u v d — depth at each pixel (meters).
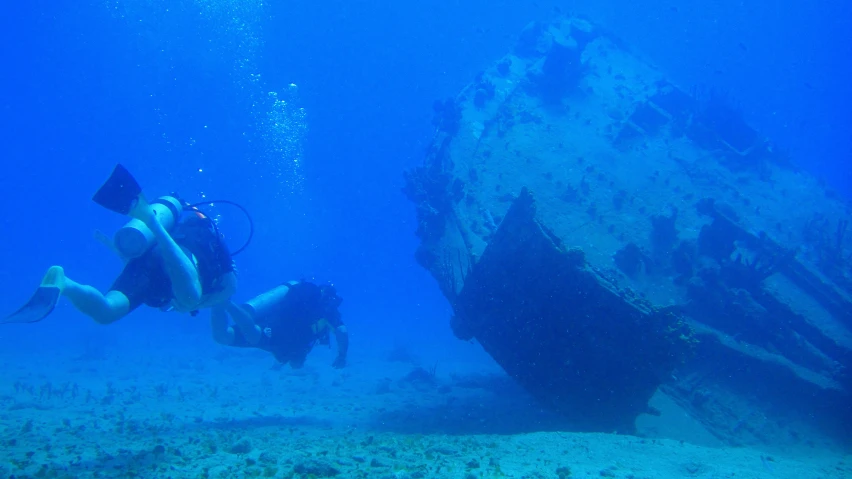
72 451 5.11
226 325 6.39
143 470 4.20
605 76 14.66
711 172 11.77
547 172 10.59
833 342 8.30
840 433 7.28
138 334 25.27
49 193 86.19
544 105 12.80
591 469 4.43
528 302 7.10
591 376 6.98
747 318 8.36
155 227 3.77
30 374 13.52
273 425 7.81
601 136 12.07
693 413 7.48
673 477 4.48
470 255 7.95
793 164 13.73
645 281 8.59
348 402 10.52
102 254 76.19
